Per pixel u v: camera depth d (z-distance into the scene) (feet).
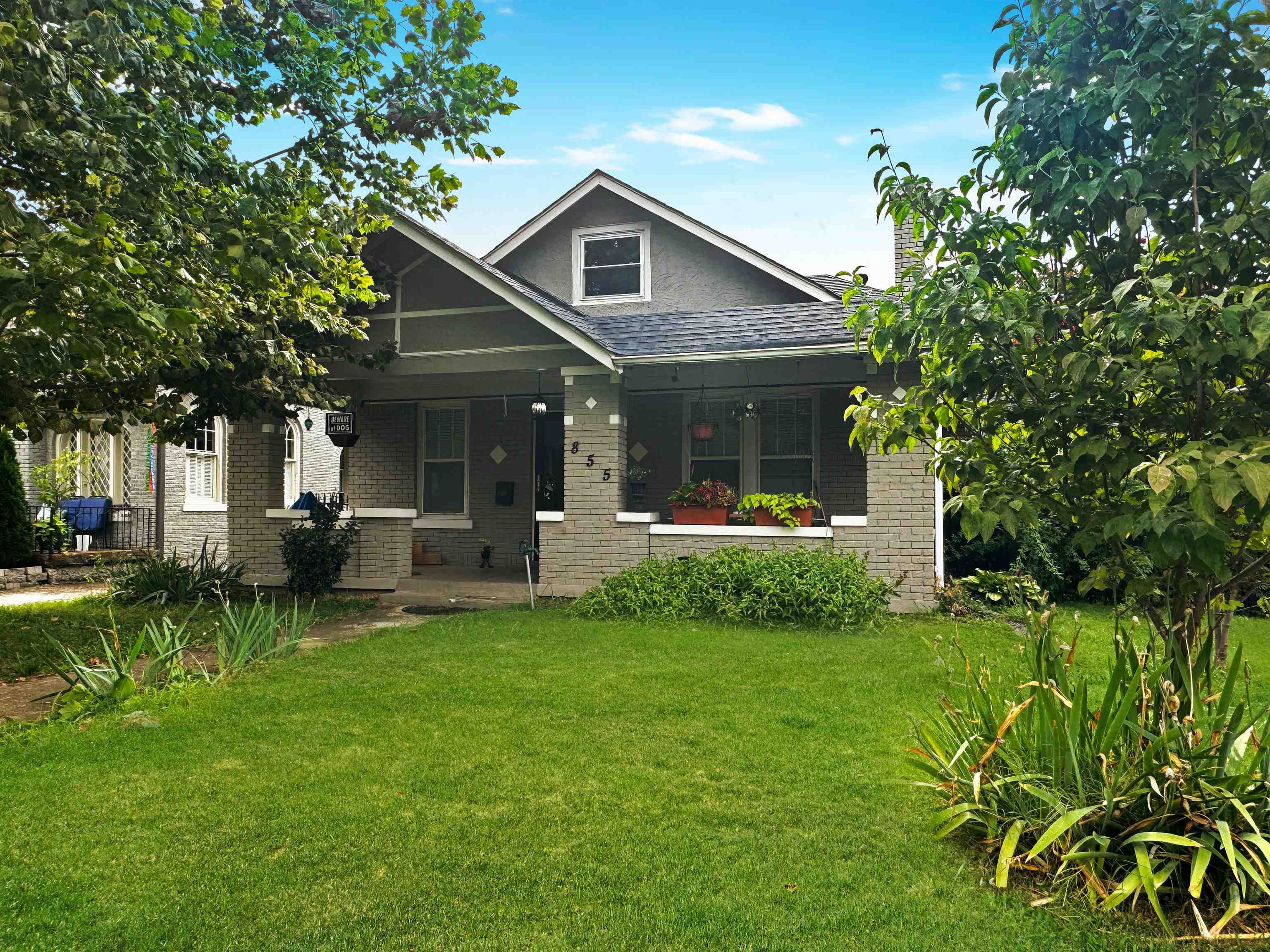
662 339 38.75
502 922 10.16
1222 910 10.42
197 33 20.48
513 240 51.16
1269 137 9.75
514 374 41.55
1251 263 10.10
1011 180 11.57
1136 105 9.96
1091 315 10.39
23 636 29.73
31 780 14.78
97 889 10.92
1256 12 9.43
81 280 14.37
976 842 12.44
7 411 23.58
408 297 40.04
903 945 9.69
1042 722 11.99
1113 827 11.30
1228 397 10.40
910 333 11.80
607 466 37.86
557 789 14.43
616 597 33.91
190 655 26.27
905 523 34.24
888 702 19.95
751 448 43.75
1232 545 10.73
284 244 20.07
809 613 30.27
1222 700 11.18
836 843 12.39
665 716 18.86
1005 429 12.34
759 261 46.91
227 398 32.53
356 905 10.55
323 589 39.55
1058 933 9.99
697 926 10.09
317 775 15.07
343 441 45.60
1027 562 38.17
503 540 48.47
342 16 23.20
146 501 57.41
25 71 15.90
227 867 11.54
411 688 21.27
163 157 18.11
